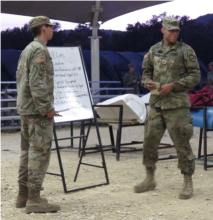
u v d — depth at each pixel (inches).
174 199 179.6
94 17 537.0
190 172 181.6
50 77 164.6
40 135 160.7
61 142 355.3
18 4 495.2
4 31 846.5
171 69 181.2
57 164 259.8
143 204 172.4
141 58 710.5
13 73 561.0
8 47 839.7
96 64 557.9
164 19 183.5
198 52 871.7
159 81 183.3
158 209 165.0
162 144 309.3
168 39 182.2
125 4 520.1
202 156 270.8
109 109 292.0
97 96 511.5
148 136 188.4
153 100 185.9
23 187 169.5
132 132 424.5
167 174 227.9
